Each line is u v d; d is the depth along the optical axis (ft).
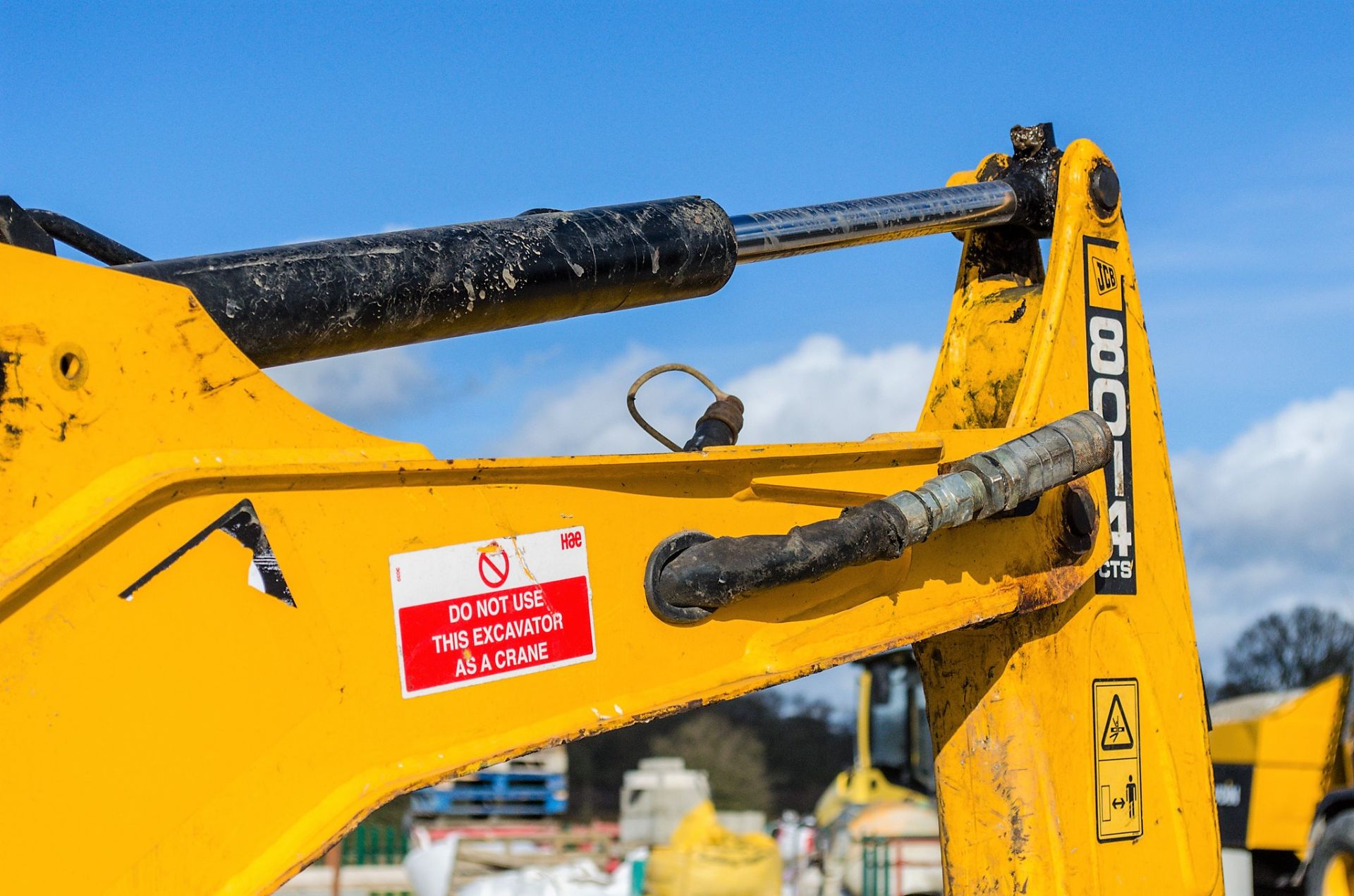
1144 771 8.62
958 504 6.93
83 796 4.50
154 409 4.76
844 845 35.88
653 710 6.10
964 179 9.45
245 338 5.43
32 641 4.42
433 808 55.06
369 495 5.34
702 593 6.19
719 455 6.56
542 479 5.91
